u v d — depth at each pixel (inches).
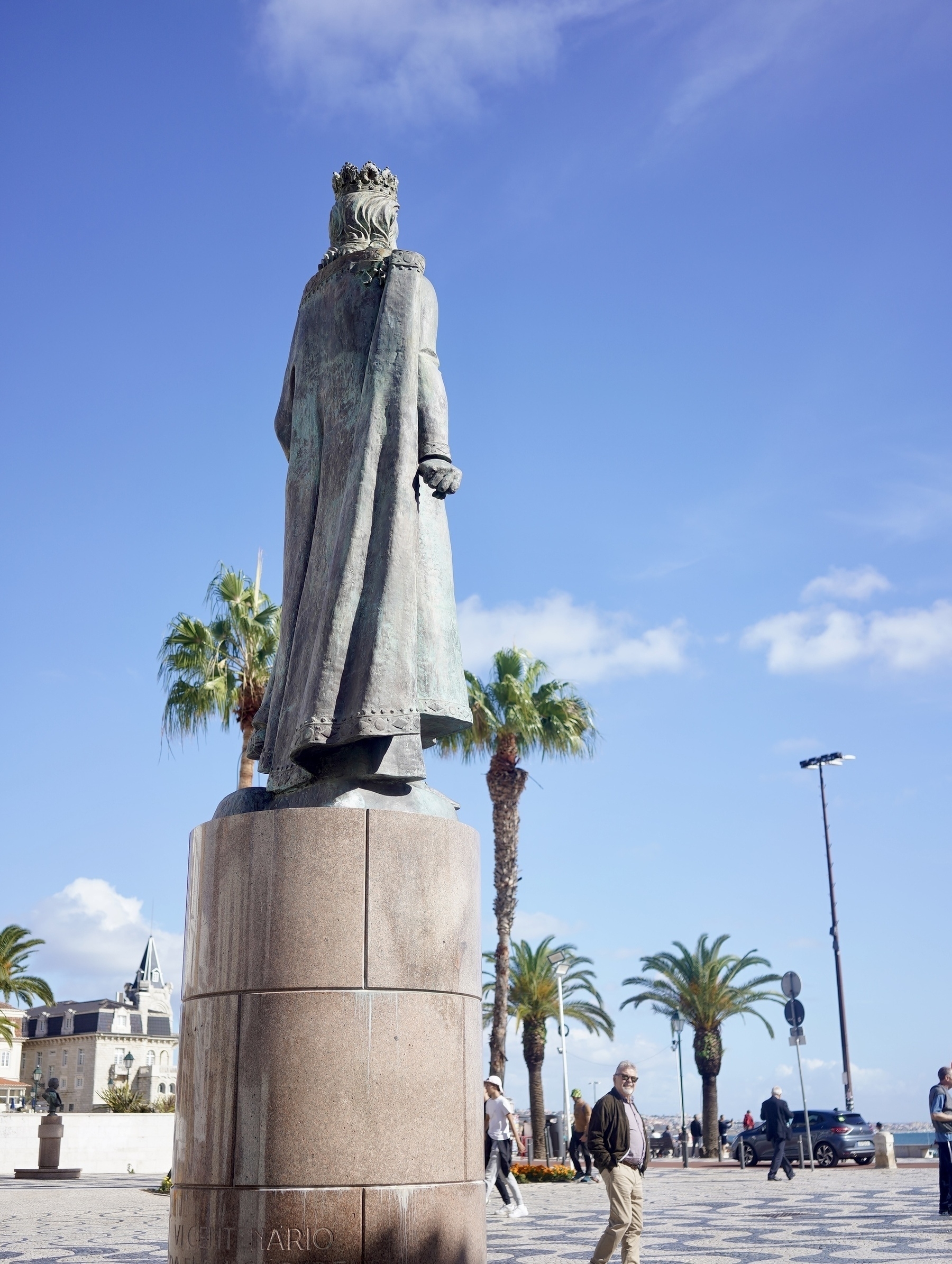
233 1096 194.1
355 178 264.8
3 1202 714.2
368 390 239.0
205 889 210.8
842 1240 394.6
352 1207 186.2
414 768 221.8
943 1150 500.4
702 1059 1683.1
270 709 247.3
